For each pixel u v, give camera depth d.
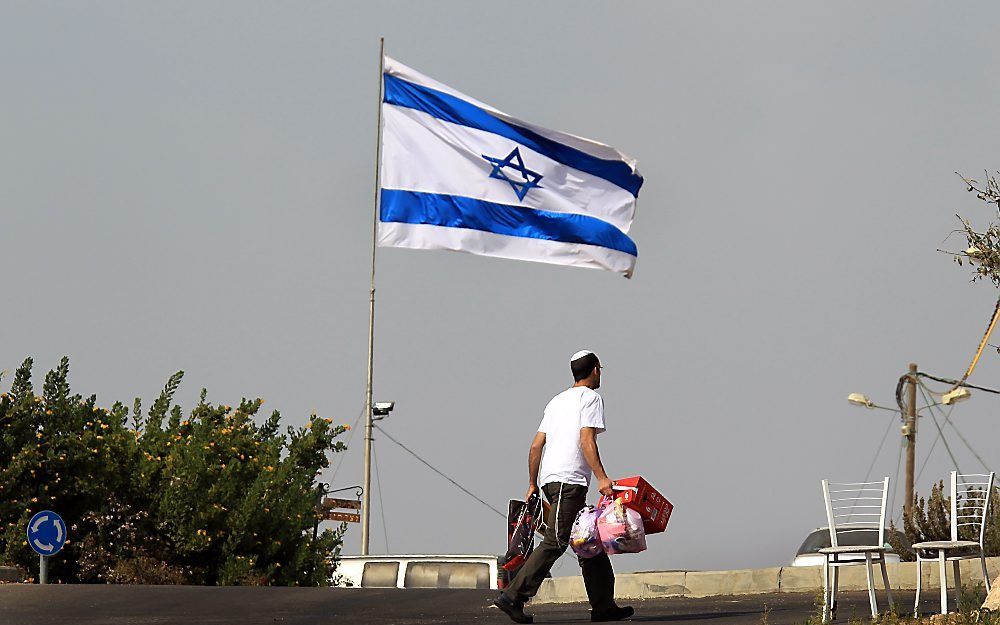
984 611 20.89
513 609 23.03
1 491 36.84
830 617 22.72
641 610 27.94
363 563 40.22
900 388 66.62
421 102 37.28
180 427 42.78
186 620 23.39
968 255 26.83
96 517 38.53
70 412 38.94
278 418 43.72
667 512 23.17
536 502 23.53
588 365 23.14
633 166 37.62
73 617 23.20
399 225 37.06
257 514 40.22
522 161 37.28
